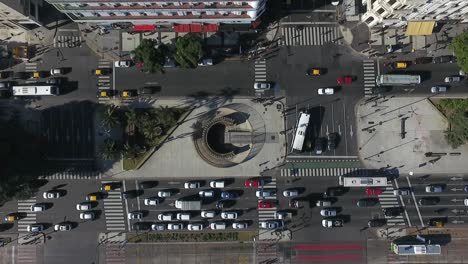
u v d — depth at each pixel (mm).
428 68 99375
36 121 97625
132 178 98438
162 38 98875
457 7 87125
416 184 100125
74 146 97938
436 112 99562
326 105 99812
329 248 99500
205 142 97688
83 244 98188
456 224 100062
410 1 82562
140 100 98250
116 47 98625
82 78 98250
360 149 99875
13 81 97562
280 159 99562
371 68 99688
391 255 99875
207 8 82188
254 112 99562
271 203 98688
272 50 99562
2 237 97562
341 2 98938
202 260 98875
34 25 96375
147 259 98562
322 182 99750
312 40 99875
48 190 97750
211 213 97812
